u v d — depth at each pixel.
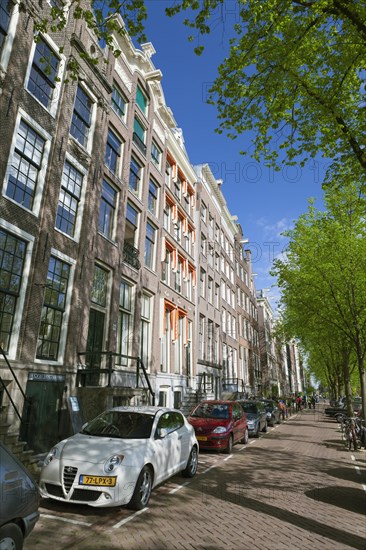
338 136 7.66
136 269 16.45
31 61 10.61
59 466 5.89
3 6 9.80
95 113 13.87
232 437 12.25
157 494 6.95
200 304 25.91
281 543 4.88
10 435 7.73
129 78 17.25
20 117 10.04
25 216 9.91
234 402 13.97
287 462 10.61
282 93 7.97
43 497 5.99
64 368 10.86
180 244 22.77
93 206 13.16
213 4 6.20
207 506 6.35
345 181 8.78
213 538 4.99
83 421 10.77
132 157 17.36
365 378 15.00
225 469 9.41
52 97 11.56
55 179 11.18
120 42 16.45
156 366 17.78
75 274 11.92
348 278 15.34
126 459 5.95
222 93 7.90
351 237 14.98
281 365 69.81
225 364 31.00
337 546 4.82
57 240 11.23
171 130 23.02
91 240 12.89
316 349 32.53
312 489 7.68
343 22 7.04
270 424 22.00
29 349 9.64
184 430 8.39
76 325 11.60
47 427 10.05
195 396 21.72
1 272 9.20
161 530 5.22
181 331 22.28
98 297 13.60
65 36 12.24
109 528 5.23
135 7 5.99
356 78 7.96
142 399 15.05
